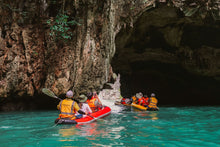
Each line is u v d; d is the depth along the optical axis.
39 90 8.81
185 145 3.21
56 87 8.70
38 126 4.73
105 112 6.54
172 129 4.43
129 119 5.90
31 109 9.21
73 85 8.94
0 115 7.00
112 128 4.47
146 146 3.13
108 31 9.91
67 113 4.82
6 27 8.07
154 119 5.96
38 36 8.59
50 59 8.74
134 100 9.77
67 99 4.91
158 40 12.93
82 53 9.05
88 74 9.35
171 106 11.94
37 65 8.66
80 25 8.90
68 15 8.78
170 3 9.97
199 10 10.31
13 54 8.21
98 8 9.28
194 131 4.24
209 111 8.72
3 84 8.09
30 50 8.48
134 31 11.65
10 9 8.08
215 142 3.39
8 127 4.63
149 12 10.62
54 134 3.87
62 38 8.75
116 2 10.11
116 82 12.11
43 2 8.48
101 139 3.50
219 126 4.85
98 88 10.00
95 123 5.12
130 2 10.22
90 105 6.17
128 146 3.12
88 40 9.16
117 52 11.96
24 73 8.44
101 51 9.80
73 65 8.89
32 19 8.46
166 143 3.30
